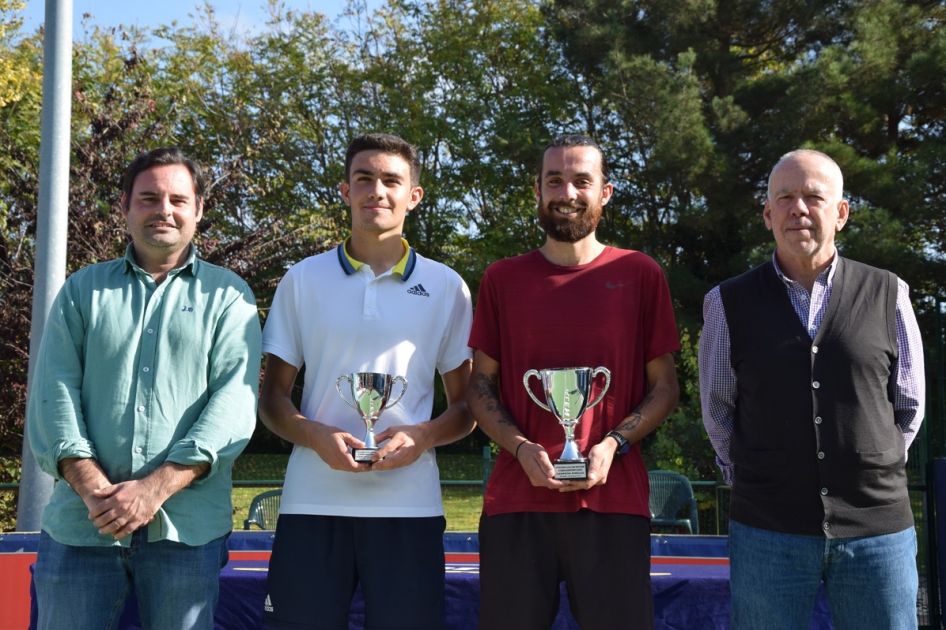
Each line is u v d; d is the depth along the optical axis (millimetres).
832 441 2576
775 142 12258
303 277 2969
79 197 8227
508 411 2822
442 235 17250
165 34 17125
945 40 11523
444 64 17547
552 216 2812
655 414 2744
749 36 13898
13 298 7938
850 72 11961
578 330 2766
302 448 2850
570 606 2689
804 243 2674
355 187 2932
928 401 4816
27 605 3678
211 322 2707
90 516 2396
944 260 11406
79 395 2586
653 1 13328
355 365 2850
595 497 2641
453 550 4129
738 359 2754
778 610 2613
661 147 12297
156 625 2551
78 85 9320
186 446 2508
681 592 3234
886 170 11719
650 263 2898
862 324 2643
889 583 2566
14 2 12719
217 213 12680
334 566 2721
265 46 17578
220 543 2676
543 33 16359
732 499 2789
